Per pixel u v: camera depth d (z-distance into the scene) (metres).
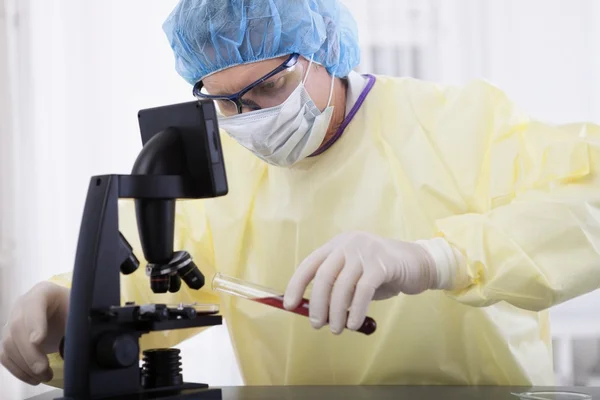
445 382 1.42
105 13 2.67
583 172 1.28
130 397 0.99
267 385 1.40
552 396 1.10
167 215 1.03
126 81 2.66
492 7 2.61
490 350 1.41
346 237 1.15
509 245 1.18
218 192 1.03
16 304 1.22
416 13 2.61
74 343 0.97
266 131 1.37
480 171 1.41
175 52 1.43
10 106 2.67
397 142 1.47
